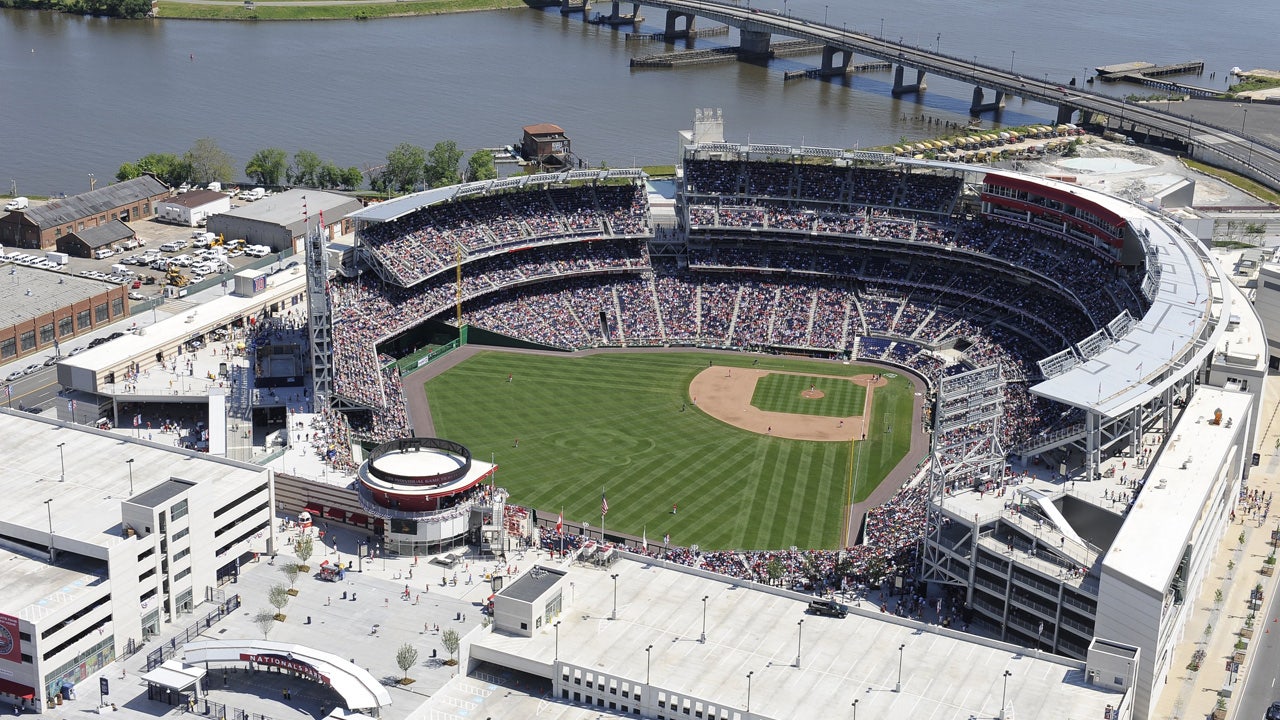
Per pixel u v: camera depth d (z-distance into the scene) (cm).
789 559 17962
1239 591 17375
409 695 14938
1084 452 19188
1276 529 18988
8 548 16100
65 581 15400
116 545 15412
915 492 19788
